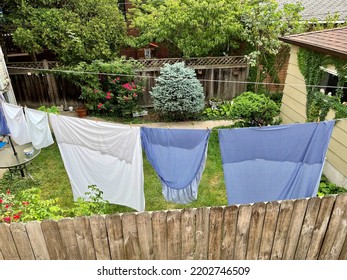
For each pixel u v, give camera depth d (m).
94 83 8.00
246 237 2.64
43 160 6.37
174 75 7.77
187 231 2.54
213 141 7.08
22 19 7.44
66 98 8.80
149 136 3.54
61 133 4.01
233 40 9.58
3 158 5.43
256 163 3.56
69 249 2.58
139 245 2.60
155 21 8.77
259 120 6.84
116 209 4.82
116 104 8.46
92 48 8.04
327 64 5.53
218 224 2.54
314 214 2.57
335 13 8.38
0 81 6.94
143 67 8.52
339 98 5.27
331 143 5.55
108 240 2.55
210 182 5.62
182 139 3.42
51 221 2.41
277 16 7.86
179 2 8.52
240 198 3.79
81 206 3.46
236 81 9.25
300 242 2.72
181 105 7.93
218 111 8.74
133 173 3.93
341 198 2.52
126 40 8.84
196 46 8.44
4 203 3.54
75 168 4.28
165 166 3.69
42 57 9.99
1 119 5.06
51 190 5.42
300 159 3.60
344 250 2.83
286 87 7.16
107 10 8.28
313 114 6.00
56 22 7.48
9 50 9.61
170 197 3.97
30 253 2.57
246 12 8.14
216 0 8.12
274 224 2.59
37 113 4.44
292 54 6.73
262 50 8.91
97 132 3.75
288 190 3.82
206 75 9.01
